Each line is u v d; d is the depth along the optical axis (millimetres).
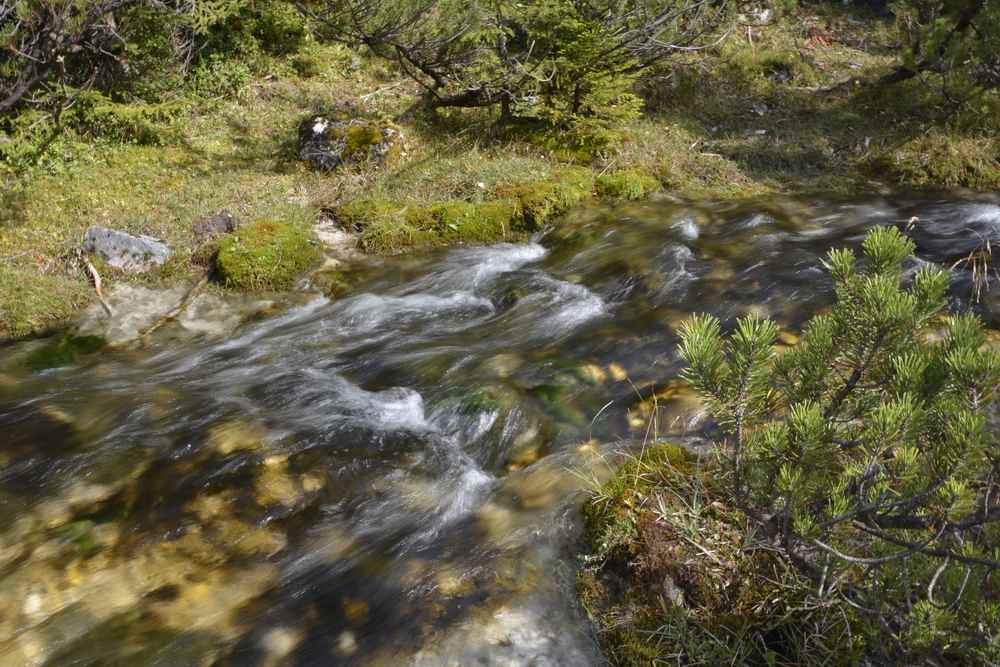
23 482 4348
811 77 11992
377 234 7762
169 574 3678
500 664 2984
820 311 5844
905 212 8188
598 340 5637
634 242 7449
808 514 2705
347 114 9461
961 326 2611
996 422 3520
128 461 4449
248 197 8320
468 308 6582
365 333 6223
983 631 2416
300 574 3627
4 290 6523
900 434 2514
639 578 3229
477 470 4312
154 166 8961
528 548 3512
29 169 8391
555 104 9789
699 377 2688
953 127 9969
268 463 4355
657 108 10805
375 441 4535
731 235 7613
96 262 7051
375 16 9211
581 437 4516
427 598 3307
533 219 8164
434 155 9344
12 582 3645
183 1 10352
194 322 6520
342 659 3080
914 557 2611
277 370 5598
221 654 3184
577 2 9680
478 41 9500
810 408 2652
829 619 2881
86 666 3186
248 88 10969
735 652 2863
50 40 8648
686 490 3490
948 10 10125
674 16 9820
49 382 5641
